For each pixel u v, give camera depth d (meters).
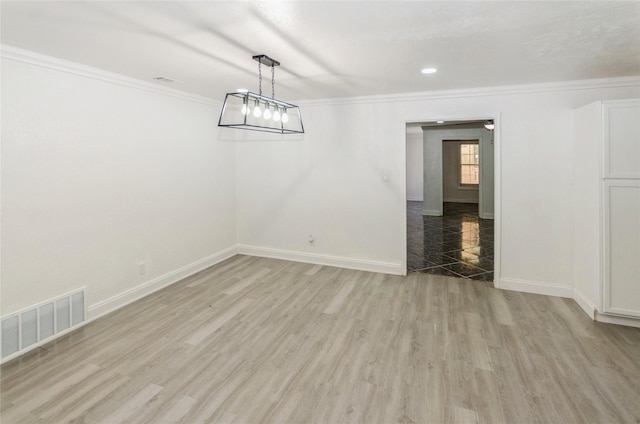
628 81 3.56
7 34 2.41
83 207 3.29
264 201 5.45
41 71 2.91
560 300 3.83
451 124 8.84
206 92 4.40
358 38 2.47
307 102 4.97
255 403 2.22
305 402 2.23
